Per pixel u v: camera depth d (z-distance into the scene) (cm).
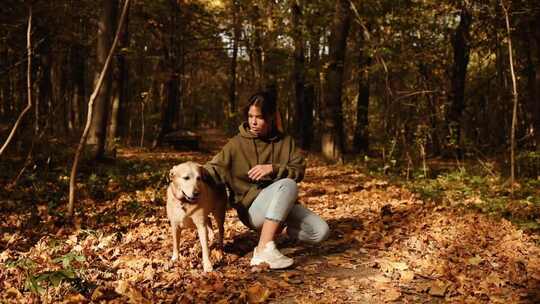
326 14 1587
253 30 2277
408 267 430
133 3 1898
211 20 2267
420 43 1526
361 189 963
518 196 810
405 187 956
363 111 2022
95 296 345
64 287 355
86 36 1825
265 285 384
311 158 1702
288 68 2002
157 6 1947
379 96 2195
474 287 375
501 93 1850
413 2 1401
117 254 465
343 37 1520
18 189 801
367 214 689
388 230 584
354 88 2633
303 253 489
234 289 371
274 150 432
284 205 407
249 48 2333
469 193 831
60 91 2453
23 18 1306
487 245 505
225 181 430
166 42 2130
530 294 362
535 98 1128
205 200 403
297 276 414
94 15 1694
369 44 1399
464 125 1944
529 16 1110
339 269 437
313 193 906
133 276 391
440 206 729
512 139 881
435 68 1808
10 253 462
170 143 2083
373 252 494
